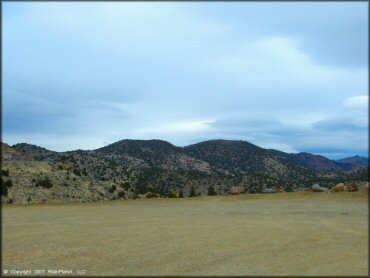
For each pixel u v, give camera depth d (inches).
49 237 526.6
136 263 388.2
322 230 532.7
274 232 525.3
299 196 986.1
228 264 371.6
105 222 661.3
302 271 342.0
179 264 378.9
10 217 742.5
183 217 709.9
